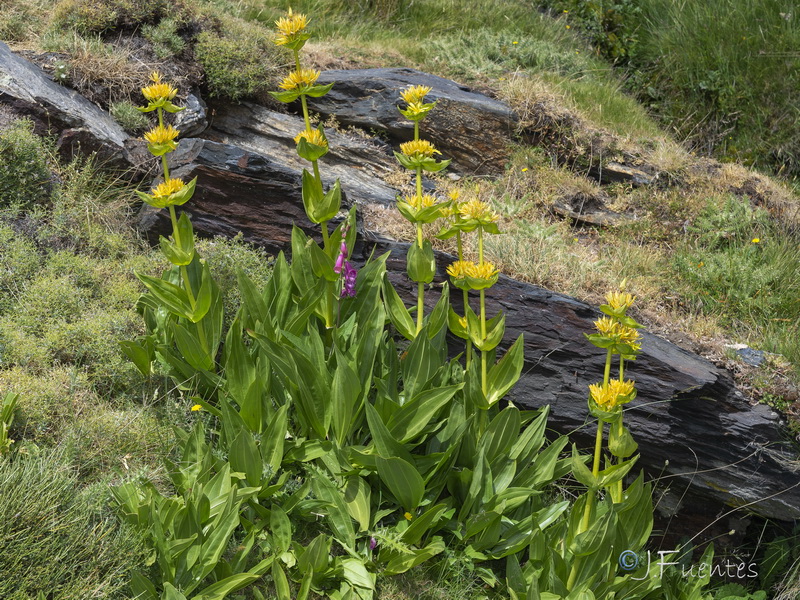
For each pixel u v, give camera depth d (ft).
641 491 10.21
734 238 17.61
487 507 9.95
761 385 13.38
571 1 29.50
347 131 18.80
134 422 10.11
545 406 12.26
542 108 19.48
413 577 9.65
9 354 10.37
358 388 9.75
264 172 13.64
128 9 17.22
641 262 16.33
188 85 16.84
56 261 11.89
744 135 24.14
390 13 26.25
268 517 9.46
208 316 10.95
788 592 12.99
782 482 13.08
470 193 17.81
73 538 7.91
